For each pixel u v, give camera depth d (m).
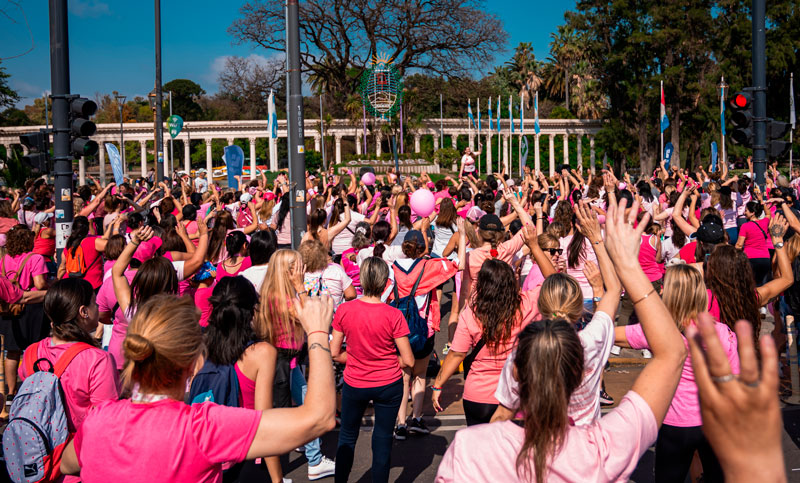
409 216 9.24
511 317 4.22
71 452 2.63
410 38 57.28
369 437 6.11
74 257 7.39
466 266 6.82
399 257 7.38
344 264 7.96
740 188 11.92
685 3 52.66
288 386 4.57
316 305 2.45
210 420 2.24
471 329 4.32
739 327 1.40
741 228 8.84
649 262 8.02
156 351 2.27
